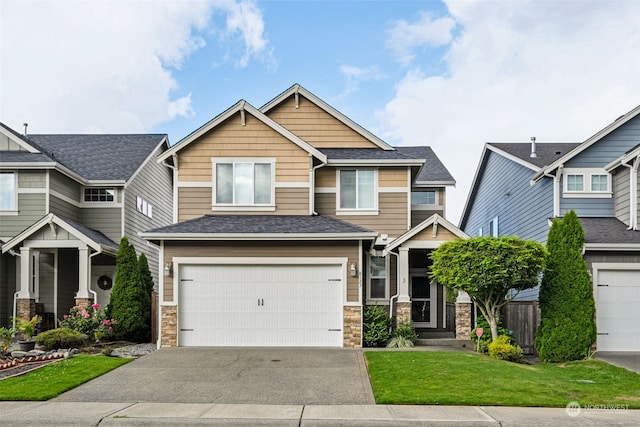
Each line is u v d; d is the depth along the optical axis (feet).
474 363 41.34
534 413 29.35
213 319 52.49
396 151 66.64
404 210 63.52
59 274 69.87
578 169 62.59
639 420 28.30
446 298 69.26
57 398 32.96
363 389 34.94
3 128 70.13
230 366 42.01
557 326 48.08
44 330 66.39
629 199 58.39
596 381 38.83
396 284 63.46
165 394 33.78
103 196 74.90
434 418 27.99
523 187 74.43
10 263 67.62
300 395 33.47
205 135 60.39
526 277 46.26
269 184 59.88
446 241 53.26
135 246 78.54
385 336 53.06
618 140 62.69
